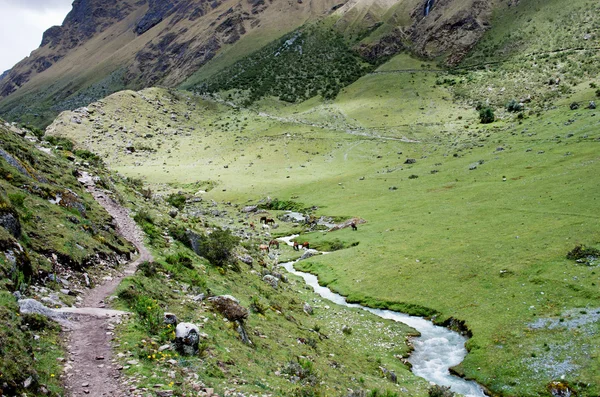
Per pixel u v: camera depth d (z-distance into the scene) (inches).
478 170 3944.4
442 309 1771.7
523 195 2898.6
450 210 3004.4
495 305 1662.2
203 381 652.1
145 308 846.5
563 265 1770.4
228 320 1011.9
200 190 5329.7
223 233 1814.7
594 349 1253.7
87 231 1176.8
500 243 2178.9
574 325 1389.0
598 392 1104.8
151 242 1459.2
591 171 2962.6
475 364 1353.3
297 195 4690.0
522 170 3540.8
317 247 2997.0
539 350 1331.2
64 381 561.0
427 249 2377.0
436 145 5979.3
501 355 1357.0
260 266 2107.5
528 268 1841.8
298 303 1747.0
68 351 636.7
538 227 2249.0
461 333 1600.6
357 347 1456.7
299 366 906.1
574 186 2768.2
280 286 1900.8
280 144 7194.9
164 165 6791.3
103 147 7514.8
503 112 6983.3
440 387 1143.0
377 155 6058.1
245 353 866.8
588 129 4128.9
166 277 1155.9
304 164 6190.9
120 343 688.4
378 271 2252.7
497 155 4269.2
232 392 645.3
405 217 3129.9
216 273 1498.5
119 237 1328.7
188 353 732.7
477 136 5767.7
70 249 1002.1
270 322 1232.2
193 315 942.4
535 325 1461.6
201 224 2319.1
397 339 1572.3
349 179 4960.6
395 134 6993.1
